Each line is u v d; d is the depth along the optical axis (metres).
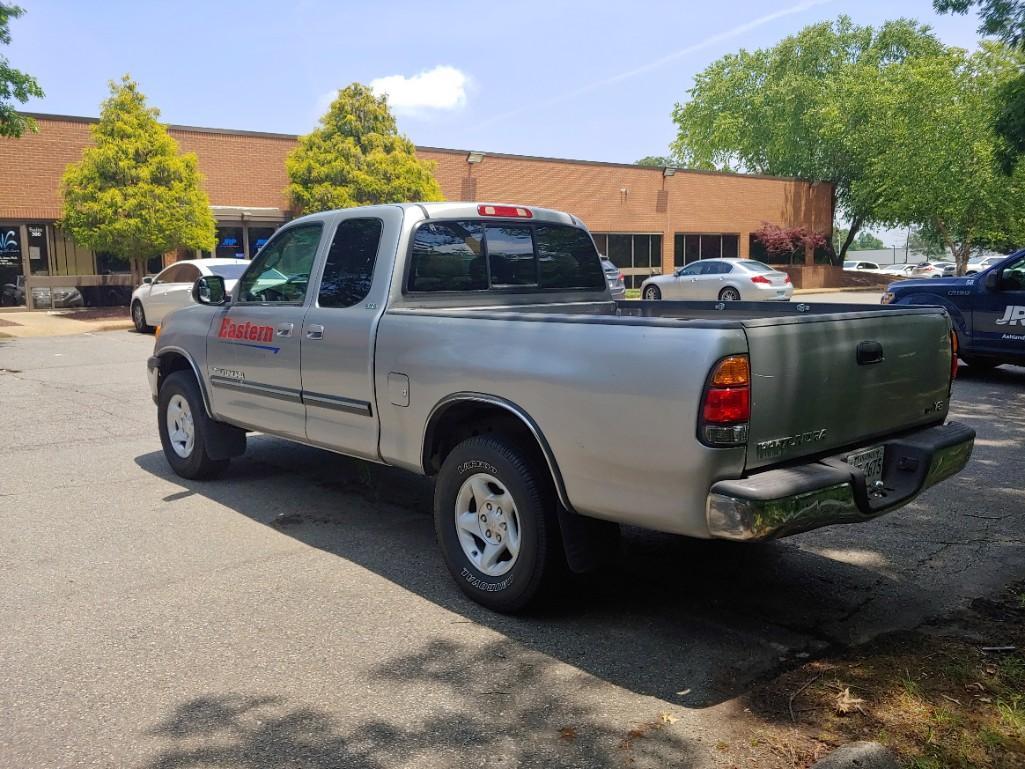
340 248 5.10
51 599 4.30
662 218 34.97
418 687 3.42
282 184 25.47
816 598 4.29
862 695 3.31
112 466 7.02
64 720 3.18
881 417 3.97
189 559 4.87
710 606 4.21
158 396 6.73
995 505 5.76
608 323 3.59
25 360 13.70
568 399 3.66
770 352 3.37
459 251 5.07
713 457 3.26
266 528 5.42
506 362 3.92
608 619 4.07
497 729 3.12
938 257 85.88
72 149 21.89
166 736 3.08
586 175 32.34
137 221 19.59
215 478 6.59
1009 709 3.14
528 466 3.93
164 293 16.66
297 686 3.43
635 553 4.94
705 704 3.28
